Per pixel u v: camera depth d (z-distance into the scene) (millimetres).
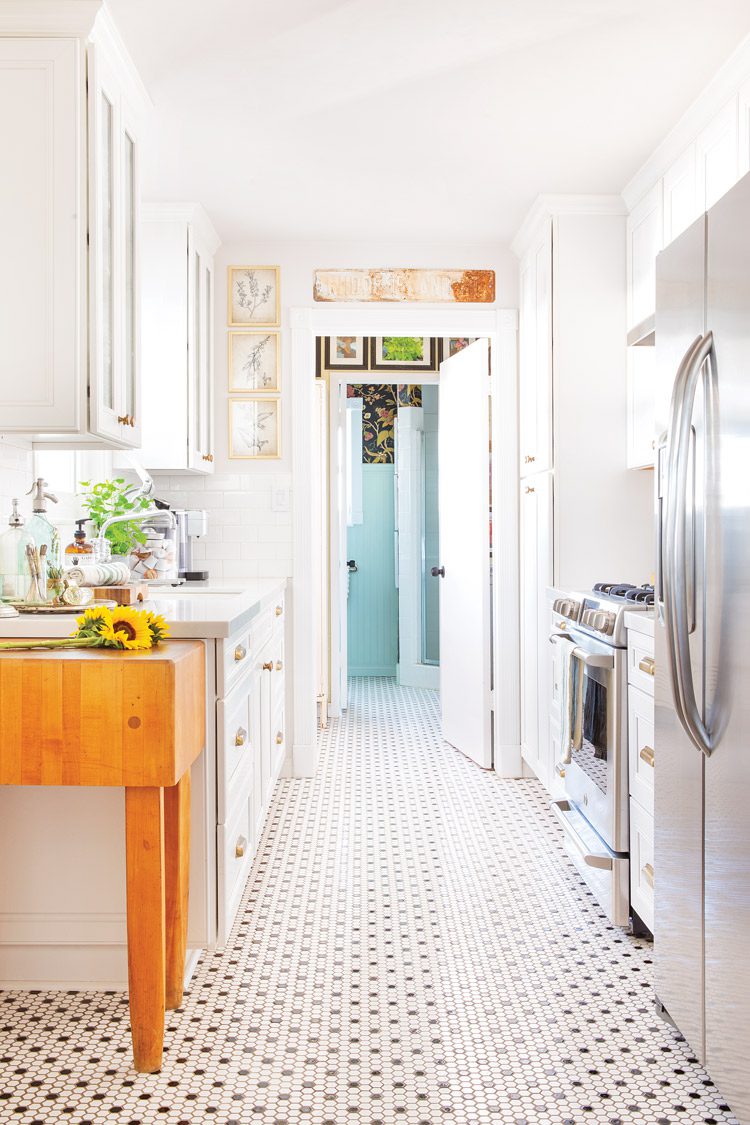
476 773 4238
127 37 2361
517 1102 1738
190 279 3611
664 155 3057
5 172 2176
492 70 2557
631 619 2426
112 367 2400
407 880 2893
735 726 1540
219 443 4188
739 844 1538
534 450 3859
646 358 3295
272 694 3338
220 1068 1856
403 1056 1898
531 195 3541
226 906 2164
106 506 3615
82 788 2166
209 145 3057
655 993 2064
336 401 5477
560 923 2570
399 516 6699
